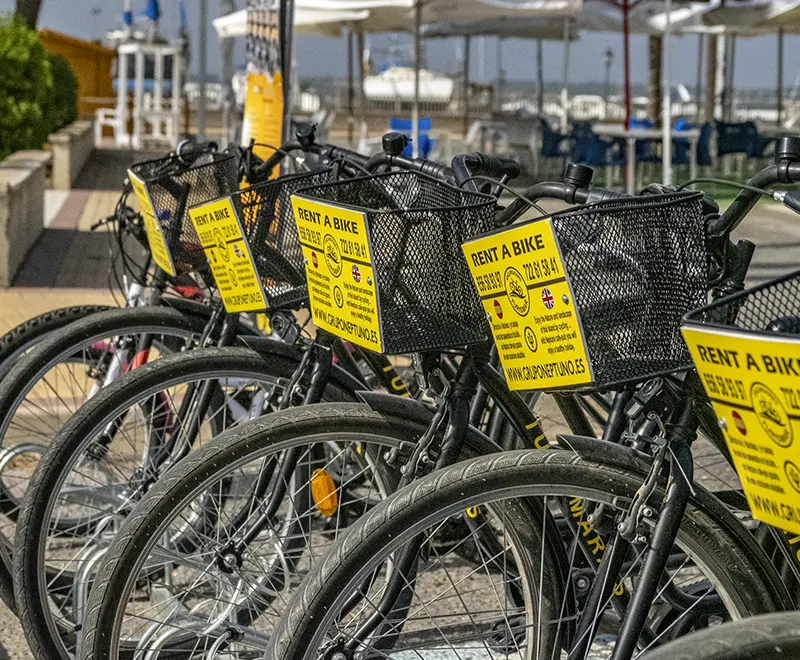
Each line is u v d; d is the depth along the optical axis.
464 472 2.17
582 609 2.50
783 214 12.38
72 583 3.39
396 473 2.81
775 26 17.00
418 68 13.60
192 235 3.28
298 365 2.98
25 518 2.83
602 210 1.90
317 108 24.83
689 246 2.03
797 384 1.45
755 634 1.58
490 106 26.45
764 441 1.53
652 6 17.81
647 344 1.95
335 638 2.21
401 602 2.51
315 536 3.33
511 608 2.64
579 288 1.89
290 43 7.02
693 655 1.55
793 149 2.21
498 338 2.08
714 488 4.07
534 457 2.21
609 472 2.21
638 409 2.15
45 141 16.19
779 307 1.76
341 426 2.47
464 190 2.36
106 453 3.32
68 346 3.39
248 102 7.20
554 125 21.66
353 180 2.49
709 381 1.60
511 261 1.98
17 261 9.20
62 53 28.39
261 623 2.92
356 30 17.22
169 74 26.72
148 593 3.05
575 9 14.18
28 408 3.69
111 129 28.44
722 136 16.64
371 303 2.16
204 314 3.51
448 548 2.92
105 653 2.42
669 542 2.14
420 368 2.39
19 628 3.56
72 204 14.02
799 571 2.40
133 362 3.58
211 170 3.29
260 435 2.46
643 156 15.79
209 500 2.78
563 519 2.68
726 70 22.03
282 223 2.82
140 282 3.72
